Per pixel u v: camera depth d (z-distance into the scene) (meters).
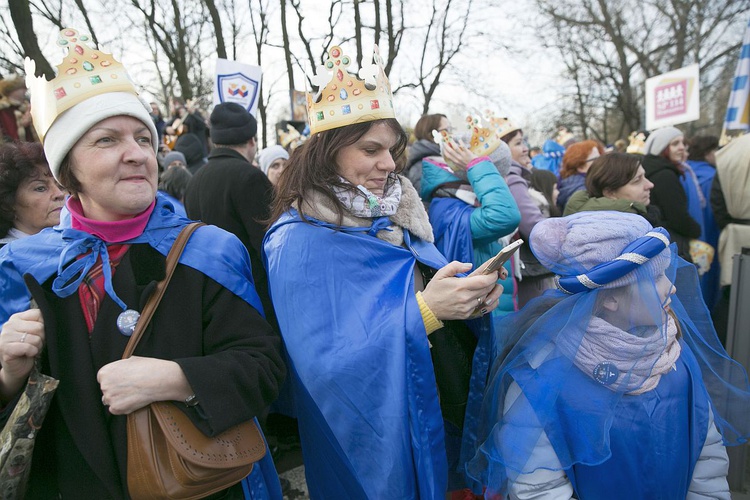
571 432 1.27
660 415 1.32
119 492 1.09
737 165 3.52
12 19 7.34
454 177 2.39
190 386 1.08
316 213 1.49
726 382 1.57
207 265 1.22
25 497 1.16
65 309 1.14
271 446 2.73
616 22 17.61
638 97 19.03
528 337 1.40
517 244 1.31
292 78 12.02
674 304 1.51
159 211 1.25
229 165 2.67
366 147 1.47
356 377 1.36
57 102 1.10
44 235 1.23
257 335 1.24
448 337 1.68
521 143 3.56
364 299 1.42
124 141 1.14
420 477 1.36
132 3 11.72
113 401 1.04
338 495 1.49
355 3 11.34
